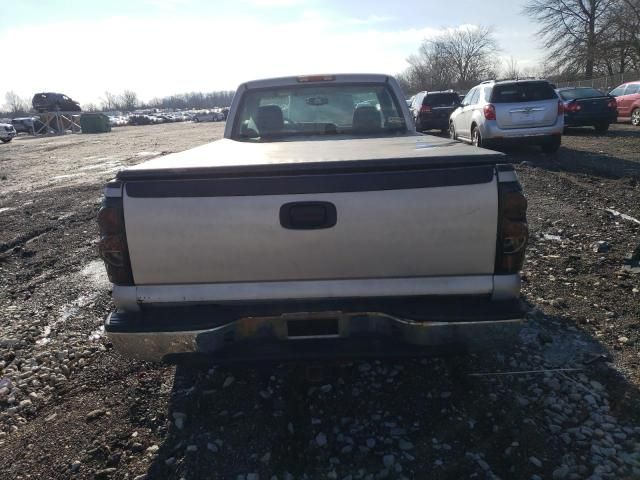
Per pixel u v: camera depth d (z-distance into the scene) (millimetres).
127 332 2396
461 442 2537
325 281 2430
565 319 3740
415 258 2396
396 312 2406
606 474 2281
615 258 4922
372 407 2840
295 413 2820
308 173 2348
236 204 2354
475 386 2980
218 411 2859
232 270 2416
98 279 5273
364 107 4773
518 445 2486
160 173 2359
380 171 2346
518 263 2408
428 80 67688
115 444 2641
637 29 36531
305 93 4797
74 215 8297
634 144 13062
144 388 3125
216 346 2422
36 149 24453
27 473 2467
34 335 4035
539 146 13680
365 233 2367
